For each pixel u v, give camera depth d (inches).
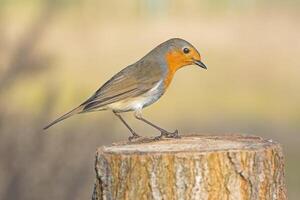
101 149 323.3
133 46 1240.2
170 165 308.5
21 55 636.7
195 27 1376.7
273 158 319.9
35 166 566.6
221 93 1190.9
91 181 576.4
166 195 308.5
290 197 757.9
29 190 560.4
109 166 314.8
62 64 1035.3
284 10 1472.7
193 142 335.9
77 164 573.3
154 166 308.8
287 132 1018.1
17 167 563.8
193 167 308.0
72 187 567.2
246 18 1427.2
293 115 1105.4
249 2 1505.9
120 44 1225.4
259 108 1131.3
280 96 1183.6
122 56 1181.7
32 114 604.1
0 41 634.2
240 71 1284.4
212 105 1130.7
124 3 1406.3
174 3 1464.1
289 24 1414.9
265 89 1210.0
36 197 560.4
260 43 1333.7
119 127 826.8
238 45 1331.2
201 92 1182.3
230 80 1248.2
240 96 1179.9
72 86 922.1
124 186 312.2
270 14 1449.3
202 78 1251.2
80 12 1123.3
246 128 1032.8
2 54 634.2
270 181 317.7
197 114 1079.6
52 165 567.8
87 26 1144.8
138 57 1195.3
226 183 310.0
